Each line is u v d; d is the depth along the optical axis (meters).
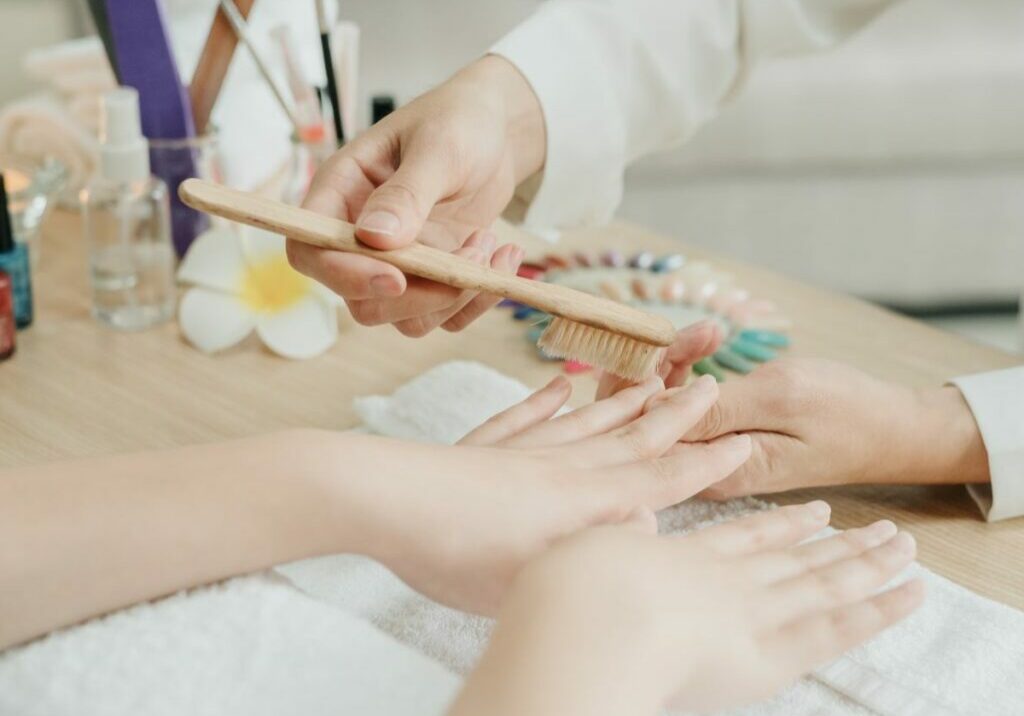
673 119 0.80
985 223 1.73
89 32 1.52
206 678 0.42
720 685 0.40
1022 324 1.23
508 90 0.70
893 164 1.68
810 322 0.83
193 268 0.79
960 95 1.63
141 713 0.40
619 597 0.38
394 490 0.46
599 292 0.82
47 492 0.45
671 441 0.54
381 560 0.46
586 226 0.81
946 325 1.80
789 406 0.58
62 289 0.87
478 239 0.58
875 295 1.78
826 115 1.64
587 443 0.53
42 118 0.98
